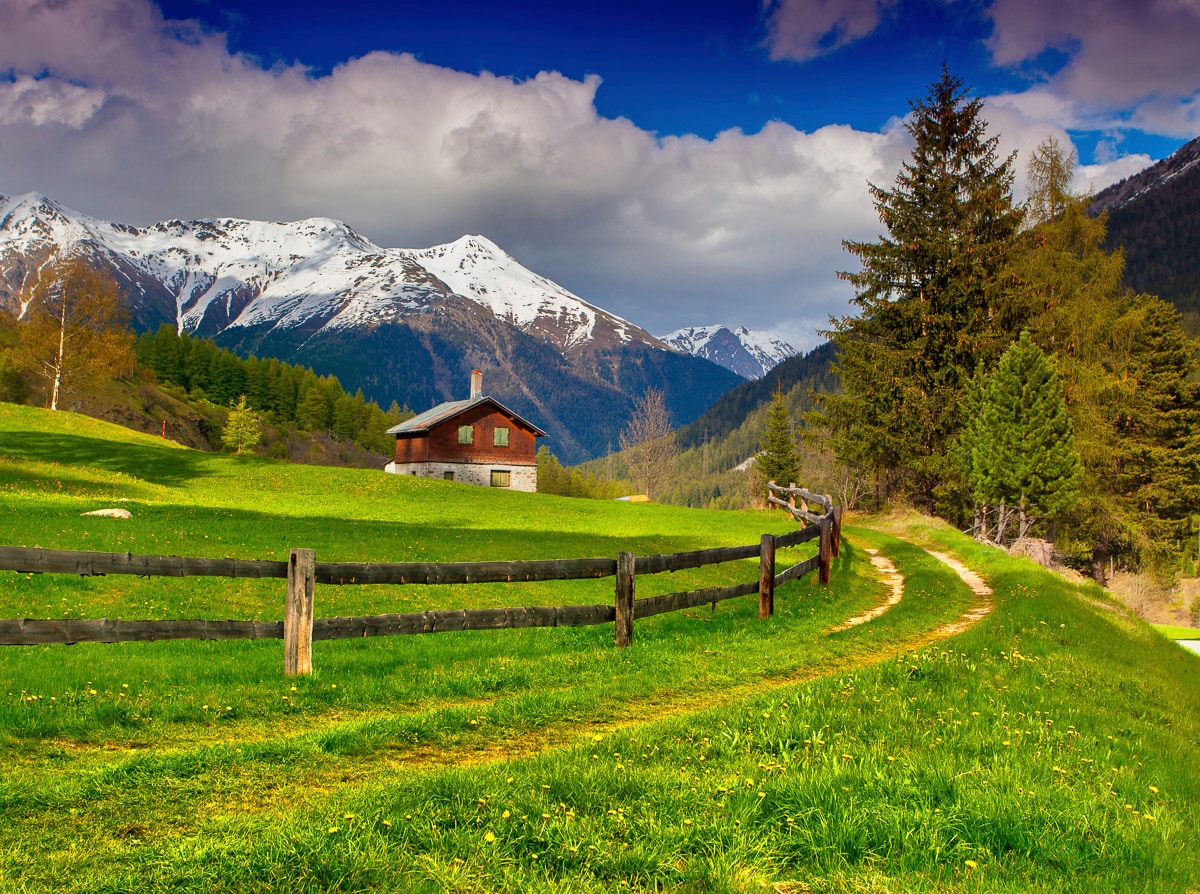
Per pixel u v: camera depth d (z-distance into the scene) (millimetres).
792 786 5508
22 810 5191
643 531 38219
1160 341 54406
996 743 7000
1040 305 43688
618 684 9312
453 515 40625
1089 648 13688
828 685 8930
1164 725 9641
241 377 161750
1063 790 5852
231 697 8469
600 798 5371
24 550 7715
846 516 48500
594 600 19125
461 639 12664
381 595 17500
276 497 42094
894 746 6781
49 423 55594
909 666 10000
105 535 20688
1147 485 53812
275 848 4496
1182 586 63031
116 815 5211
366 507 41094
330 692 8797
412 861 4434
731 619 14273
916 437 44938
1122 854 4934
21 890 4062
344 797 5465
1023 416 39188
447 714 7785
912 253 45469
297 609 9383
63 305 74188
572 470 178000
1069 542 50844
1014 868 4699
